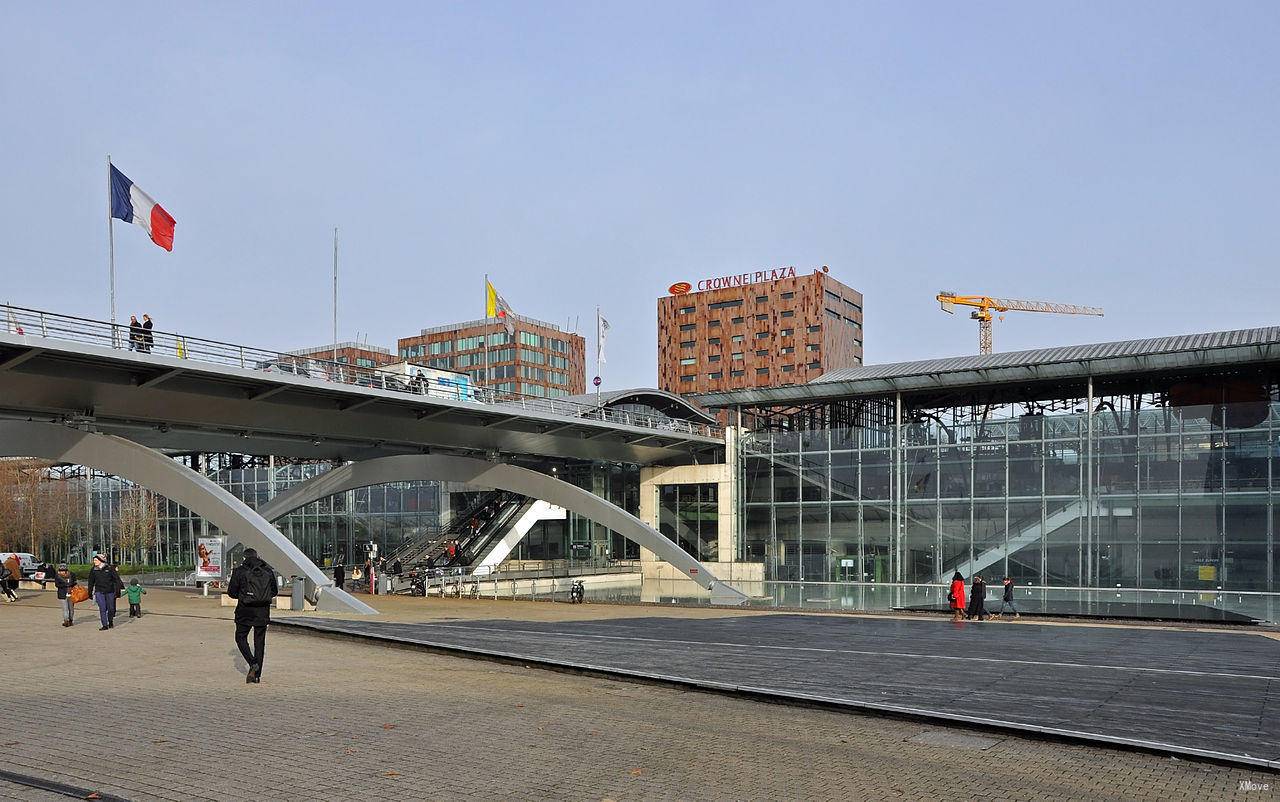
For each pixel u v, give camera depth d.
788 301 125.06
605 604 41.62
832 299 125.81
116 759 9.88
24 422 37.84
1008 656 20.67
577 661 18.03
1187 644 24.23
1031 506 53.59
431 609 36.16
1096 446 52.03
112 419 39.91
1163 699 14.79
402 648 20.59
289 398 41.69
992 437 55.38
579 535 72.31
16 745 10.47
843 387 61.16
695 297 131.38
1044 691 15.45
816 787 9.34
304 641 22.03
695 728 12.10
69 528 83.44
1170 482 50.00
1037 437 53.91
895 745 11.37
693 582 62.38
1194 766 10.52
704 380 129.62
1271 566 47.22
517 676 16.56
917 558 57.12
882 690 15.26
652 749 10.80
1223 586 48.28
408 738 11.08
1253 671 18.41
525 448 57.25
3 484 79.06
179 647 20.30
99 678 15.55
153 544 85.25
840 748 11.12
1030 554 53.34
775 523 62.88
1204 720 13.04
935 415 68.50
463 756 10.25
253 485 81.44
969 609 34.00
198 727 11.54
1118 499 51.25
